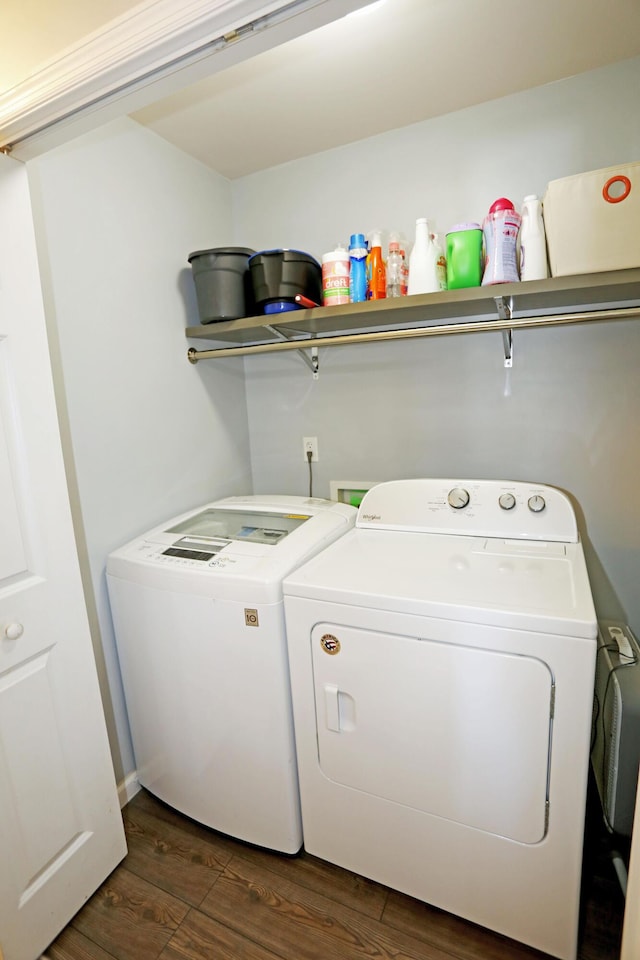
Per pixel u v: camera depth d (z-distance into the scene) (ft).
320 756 4.31
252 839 4.80
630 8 4.04
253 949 3.97
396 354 6.41
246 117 5.46
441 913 4.17
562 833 3.49
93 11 2.65
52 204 4.50
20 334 3.65
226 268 5.72
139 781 5.61
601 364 5.44
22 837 3.77
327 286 5.56
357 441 6.84
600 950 3.79
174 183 6.00
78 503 4.88
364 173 6.15
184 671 4.72
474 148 5.56
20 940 3.75
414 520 5.38
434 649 3.63
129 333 5.40
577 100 5.06
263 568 4.35
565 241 4.34
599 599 5.75
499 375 5.89
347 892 4.38
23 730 3.76
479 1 3.92
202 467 6.63
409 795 3.96
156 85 2.76
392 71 4.79
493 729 3.54
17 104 3.00
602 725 4.76
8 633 3.61
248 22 2.32
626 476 5.50
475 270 4.86
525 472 5.93
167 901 4.36
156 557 4.86
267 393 7.38
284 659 4.27
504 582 3.92
